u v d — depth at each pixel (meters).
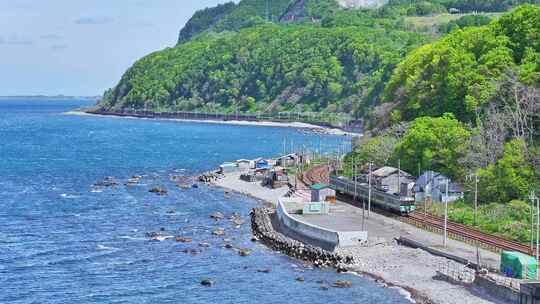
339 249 129.88
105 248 138.25
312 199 169.00
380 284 113.12
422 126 184.75
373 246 130.62
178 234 149.12
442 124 183.38
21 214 171.25
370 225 143.88
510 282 104.25
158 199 192.00
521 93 184.50
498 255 121.50
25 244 141.75
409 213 153.75
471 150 173.25
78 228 155.62
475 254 122.00
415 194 170.00
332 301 107.06
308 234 138.62
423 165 179.38
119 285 116.31
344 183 181.25
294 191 192.88
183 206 181.75
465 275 112.56
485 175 160.00
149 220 163.88
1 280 118.69
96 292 113.06
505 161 158.00
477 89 194.00
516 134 175.12
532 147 164.25
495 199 157.62
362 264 122.06
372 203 166.38
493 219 142.62
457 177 172.50
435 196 168.38
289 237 142.75
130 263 128.00
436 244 129.00
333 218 149.62
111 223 160.75
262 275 120.19
